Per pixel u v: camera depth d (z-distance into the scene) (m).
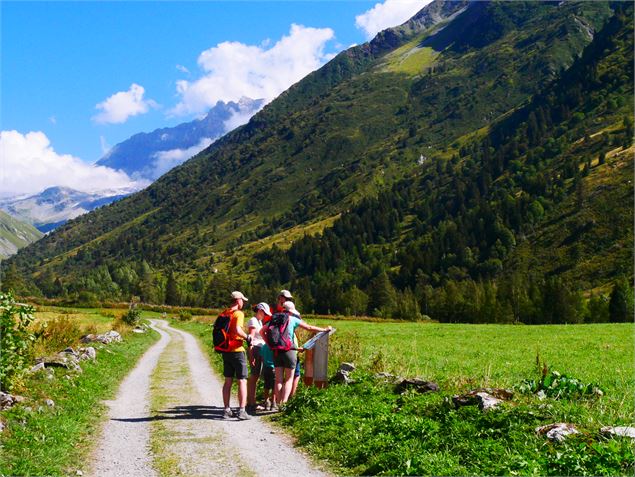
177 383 20.11
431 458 8.78
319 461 9.83
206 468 9.35
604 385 18.22
